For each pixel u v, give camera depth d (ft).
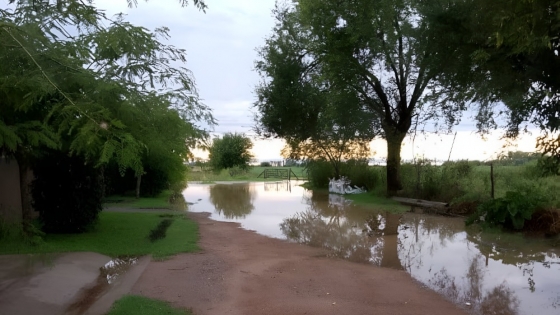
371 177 87.76
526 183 48.93
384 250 35.45
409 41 56.03
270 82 77.46
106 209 59.21
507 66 23.86
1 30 13.57
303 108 76.48
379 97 66.69
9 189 40.75
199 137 35.01
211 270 28.27
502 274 27.91
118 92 17.58
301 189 106.01
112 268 28.76
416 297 23.15
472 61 28.66
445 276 27.50
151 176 77.77
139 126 19.94
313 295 23.31
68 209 37.78
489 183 56.59
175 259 31.22
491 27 23.76
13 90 16.31
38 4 17.02
